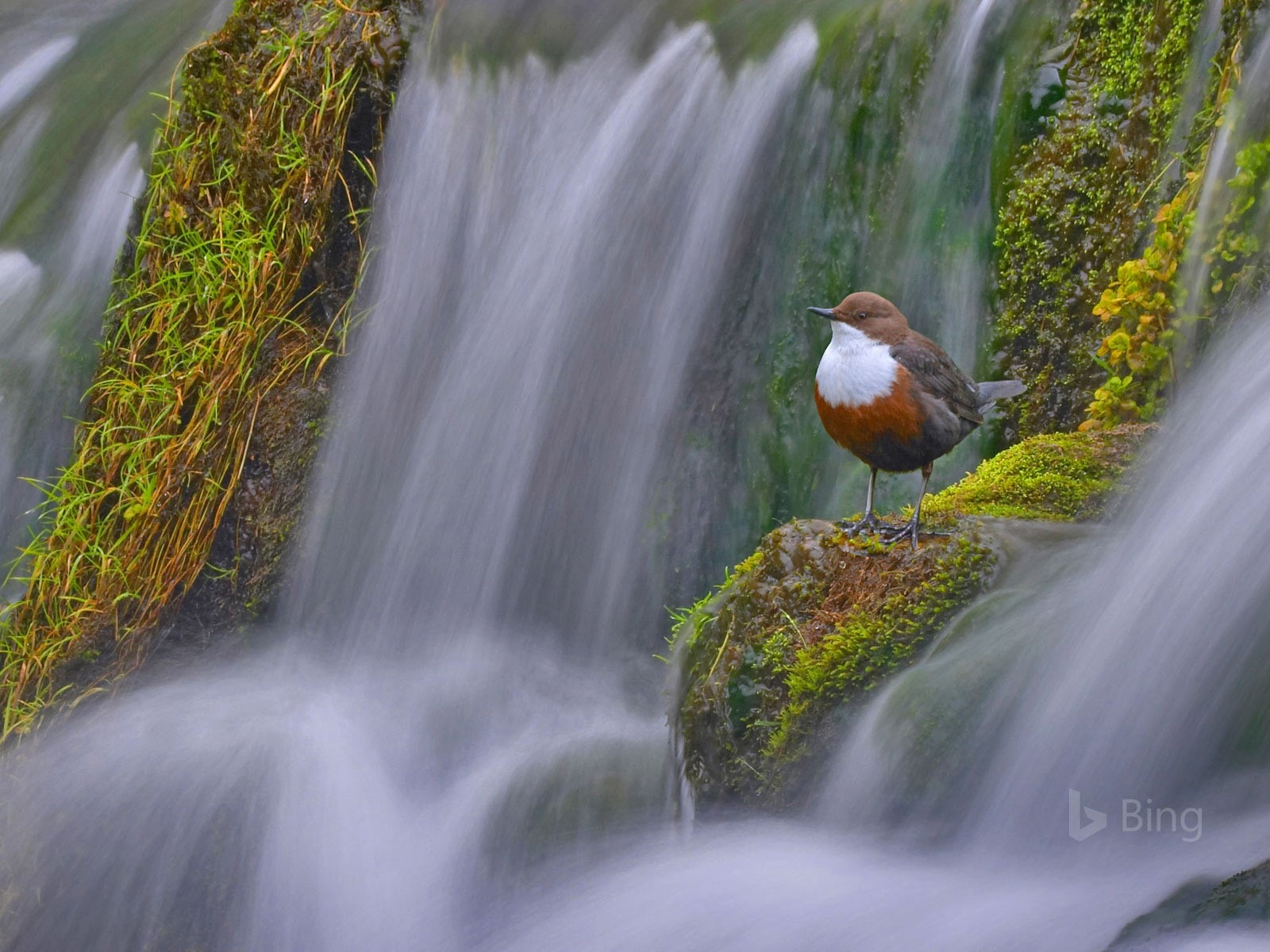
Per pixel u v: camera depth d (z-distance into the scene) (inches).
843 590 273.4
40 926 369.7
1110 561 258.1
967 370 392.8
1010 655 248.7
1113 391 339.6
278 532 434.9
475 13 457.1
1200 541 241.9
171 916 361.7
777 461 420.5
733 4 454.3
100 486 440.1
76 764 403.2
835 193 417.1
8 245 513.3
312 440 437.4
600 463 435.2
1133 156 359.6
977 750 244.1
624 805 350.3
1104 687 239.6
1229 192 317.4
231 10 560.4
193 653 433.7
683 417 431.5
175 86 527.2
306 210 436.5
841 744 257.8
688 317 432.8
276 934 350.9
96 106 538.3
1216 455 256.8
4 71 575.2
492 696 411.5
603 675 421.7
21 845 385.1
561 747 379.2
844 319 263.7
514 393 438.0
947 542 271.4
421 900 339.6
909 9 411.8
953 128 398.3
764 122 428.1
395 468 440.8
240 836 367.6
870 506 284.0
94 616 428.8
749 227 427.5
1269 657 225.5
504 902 329.1
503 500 437.4
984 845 241.6
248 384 436.5
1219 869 211.2
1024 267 382.6
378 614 437.1
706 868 265.4
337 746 389.7
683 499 429.1
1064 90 378.9
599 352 436.1
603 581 433.4
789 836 259.1
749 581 287.9
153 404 439.5
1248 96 319.3
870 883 240.4
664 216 436.1
